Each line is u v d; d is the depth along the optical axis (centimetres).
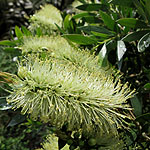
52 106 17
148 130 21
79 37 21
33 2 63
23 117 21
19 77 17
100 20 25
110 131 19
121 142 20
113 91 18
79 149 19
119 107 17
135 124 20
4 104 19
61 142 21
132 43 24
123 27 23
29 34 28
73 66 19
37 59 18
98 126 19
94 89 17
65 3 56
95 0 30
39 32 27
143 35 20
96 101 17
